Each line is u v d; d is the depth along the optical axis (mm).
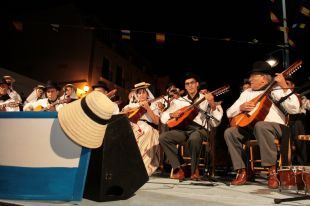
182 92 5461
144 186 3820
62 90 7500
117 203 2635
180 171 4742
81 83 15992
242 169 4090
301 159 4863
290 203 2812
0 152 2670
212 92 4703
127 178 2807
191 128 4934
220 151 6051
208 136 4793
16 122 2664
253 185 4016
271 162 3738
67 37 16578
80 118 2604
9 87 7875
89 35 16391
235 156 4109
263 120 3992
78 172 2613
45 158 2619
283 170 3307
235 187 3818
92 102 2605
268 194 3287
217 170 6270
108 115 2625
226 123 6277
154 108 5902
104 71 18062
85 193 2791
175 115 4941
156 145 4887
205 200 2857
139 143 4684
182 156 5254
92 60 16297
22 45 17047
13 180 2623
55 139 2635
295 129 4809
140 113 5207
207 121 4758
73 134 2594
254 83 4395
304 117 5184
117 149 2775
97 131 2604
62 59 16469
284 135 3879
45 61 16578
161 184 4051
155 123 5258
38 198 2580
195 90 5098
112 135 2760
